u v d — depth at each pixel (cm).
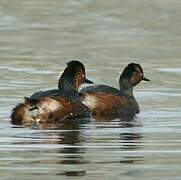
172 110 2641
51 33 4888
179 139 2178
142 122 2444
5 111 2562
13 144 2106
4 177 1753
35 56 3950
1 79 3250
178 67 3597
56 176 1767
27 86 3081
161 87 3095
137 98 2867
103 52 4075
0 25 5300
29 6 6397
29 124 2384
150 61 3775
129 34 4825
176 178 1750
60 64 3697
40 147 2073
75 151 2027
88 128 2342
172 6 6381
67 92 2545
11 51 4119
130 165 1873
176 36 4728
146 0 6756
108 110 2583
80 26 5234
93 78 3344
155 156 1972
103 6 6381
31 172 1802
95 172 1805
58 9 6228
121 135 2239
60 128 2338
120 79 2800
